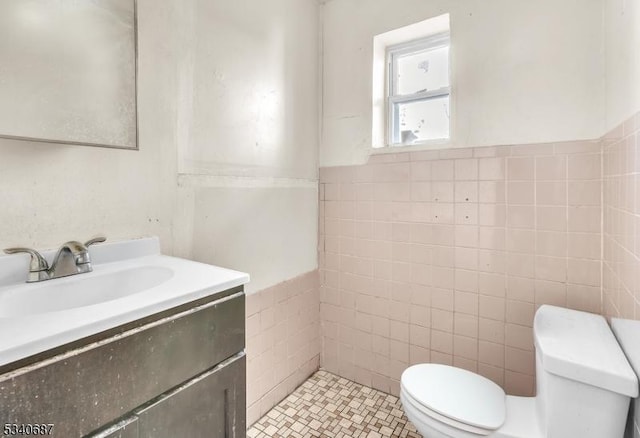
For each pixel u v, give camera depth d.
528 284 1.52
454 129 1.67
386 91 2.03
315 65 2.08
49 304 0.89
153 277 1.05
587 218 1.38
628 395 0.89
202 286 0.83
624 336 1.02
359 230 1.99
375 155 1.92
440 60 1.90
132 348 0.69
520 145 1.52
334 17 2.06
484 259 1.62
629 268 0.97
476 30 1.61
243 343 0.95
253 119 1.65
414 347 1.83
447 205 1.70
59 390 0.59
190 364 0.80
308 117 2.03
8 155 0.91
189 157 1.36
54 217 1.00
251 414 1.65
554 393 1.00
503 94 1.55
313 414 1.73
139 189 1.20
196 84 1.38
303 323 2.02
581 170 1.39
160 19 1.25
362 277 1.99
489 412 1.11
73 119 0.97
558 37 1.43
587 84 1.38
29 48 0.89
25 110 0.88
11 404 0.53
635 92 0.94
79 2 0.98
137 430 0.69
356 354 2.03
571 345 1.06
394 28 1.85
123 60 1.08
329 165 2.10
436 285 1.75
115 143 1.06
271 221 1.77
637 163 0.91
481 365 1.64
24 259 0.92
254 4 1.64
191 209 1.38
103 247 1.09
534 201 1.49
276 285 1.81
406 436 1.57
